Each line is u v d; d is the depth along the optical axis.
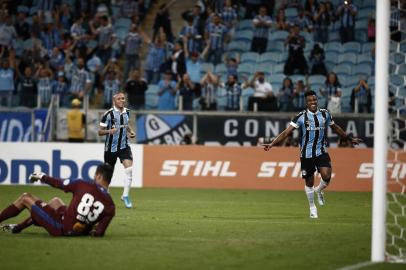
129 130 53.44
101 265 28.34
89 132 77.69
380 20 30.08
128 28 95.94
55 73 88.38
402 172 66.81
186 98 80.12
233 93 80.12
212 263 29.09
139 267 28.05
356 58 89.50
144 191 68.69
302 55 86.19
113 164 54.03
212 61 89.12
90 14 94.94
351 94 80.25
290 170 72.25
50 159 72.19
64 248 31.91
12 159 72.75
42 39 92.69
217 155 72.88
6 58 88.00
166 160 73.19
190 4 98.44
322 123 46.91
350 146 75.56
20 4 97.19
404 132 66.81
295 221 45.12
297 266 28.73
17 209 35.16
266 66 89.56
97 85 86.31
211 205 56.00
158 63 87.75
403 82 70.25
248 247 33.41
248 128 76.19
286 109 77.75
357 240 36.25
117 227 40.34
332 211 52.19
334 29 91.06
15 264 28.42
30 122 77.62
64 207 34.72
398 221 44.75
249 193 67.81
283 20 92.19
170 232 38.59
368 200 62.03
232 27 91.88
